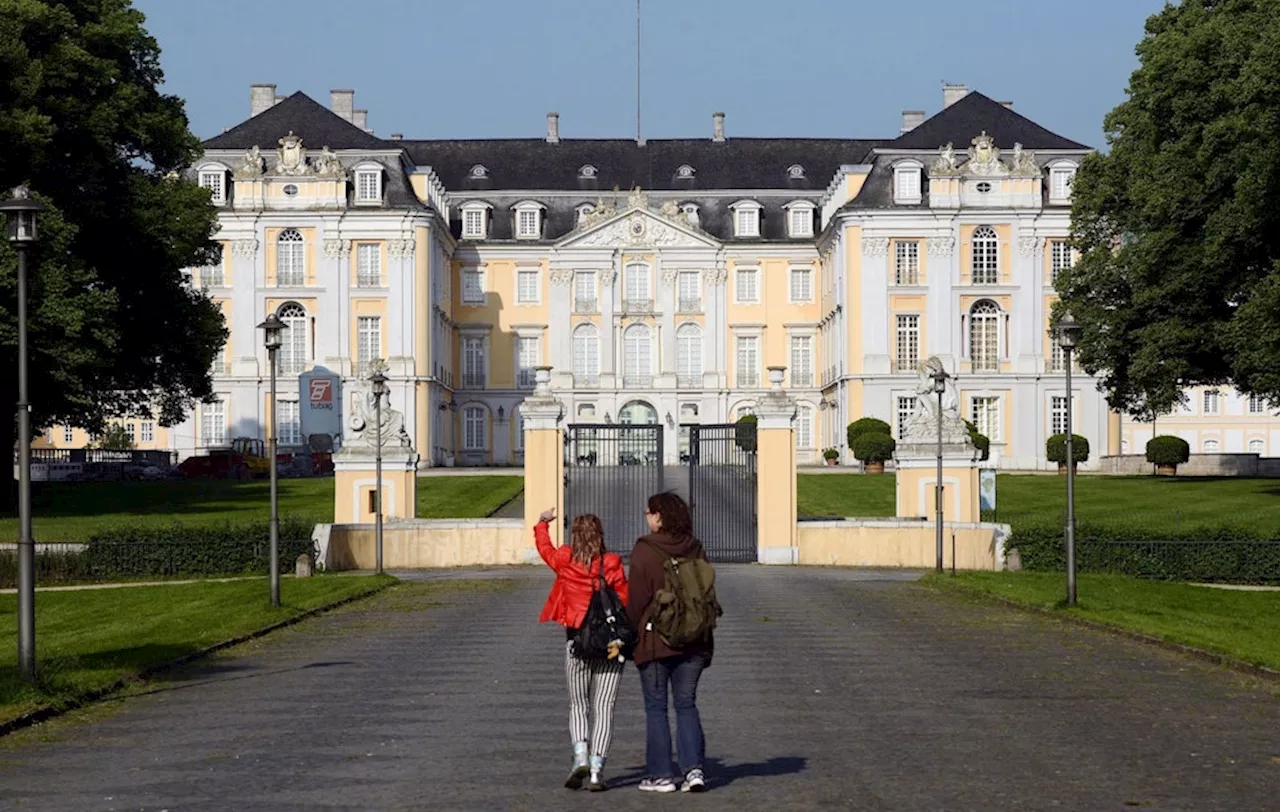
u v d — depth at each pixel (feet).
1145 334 209.97
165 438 328.08
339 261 322.14
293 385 322.55
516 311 365.40
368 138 330.34
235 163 326.44
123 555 131.03
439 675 68.18
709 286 361.92
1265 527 161.79
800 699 61.21
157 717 57.88
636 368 363.35
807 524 146.10
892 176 322.96
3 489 190.19
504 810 42.39
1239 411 425.69
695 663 45.03
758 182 372.99
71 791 44.88
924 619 93.25
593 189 374.43
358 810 42.34
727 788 44.98
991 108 332.80
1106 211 236.63
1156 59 203.82
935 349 320.70
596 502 176.24
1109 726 55.01
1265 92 168.76
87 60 180.96
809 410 362.94
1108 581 119.75
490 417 364.79
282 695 62.85
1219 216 187.52
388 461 154.61
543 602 105.70
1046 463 320.29
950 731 54.03
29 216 64.69
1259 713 57.88
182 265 202.80
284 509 192.44
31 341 163.84
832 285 342.85
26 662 62.39
